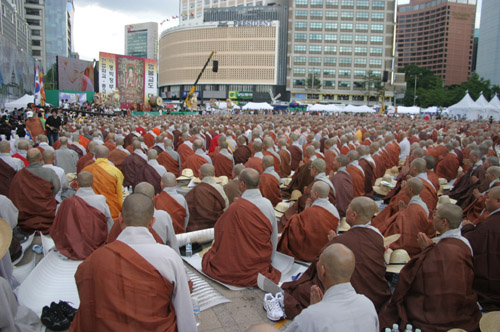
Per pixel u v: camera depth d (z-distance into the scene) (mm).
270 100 105625
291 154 14188
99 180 7512
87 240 5938
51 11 105375
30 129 19031
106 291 2809
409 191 5961
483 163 10039
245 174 5480
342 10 101750
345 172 7949
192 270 5977
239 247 5418
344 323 2693
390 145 15000
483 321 3904
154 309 2914
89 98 52438
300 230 6129
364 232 4551
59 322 4336
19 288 4980
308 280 4812
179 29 112688
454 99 98125
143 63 56438
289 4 104500
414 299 4301
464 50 192875
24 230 7250
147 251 2982
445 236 4344
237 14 109562
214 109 65812
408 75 131375
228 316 4785
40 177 7371
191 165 11375
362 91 102875
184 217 6699
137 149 11250
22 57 37469
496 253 4789
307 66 103438
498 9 137375
